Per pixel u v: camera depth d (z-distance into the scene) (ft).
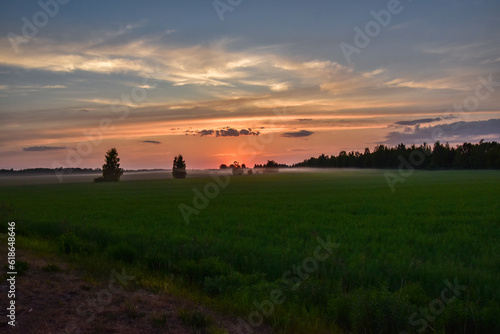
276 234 56.54
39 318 23.97
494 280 32.45
